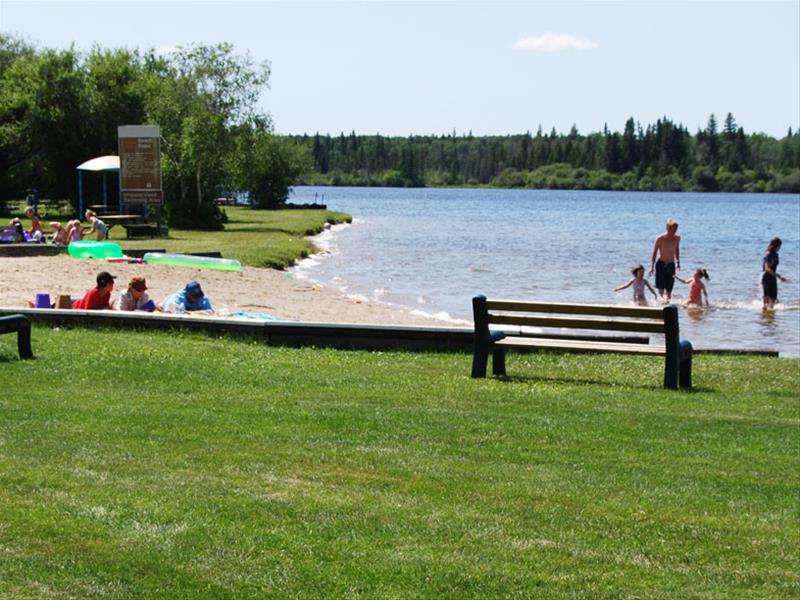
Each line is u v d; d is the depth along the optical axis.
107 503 7.87
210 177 54.44
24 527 7.32
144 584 6.47
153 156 45.97
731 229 83.81
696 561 7.13
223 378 13.30
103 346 15.29
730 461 9.79
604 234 70.94
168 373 13.43
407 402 12.13
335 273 36.78
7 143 67.31
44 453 9.19
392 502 8.15
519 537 7.47
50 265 29.42
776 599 6.52
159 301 24.22
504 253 49.94
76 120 64.88
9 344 15.00
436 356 15.91
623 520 7.91
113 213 62.06
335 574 6.70
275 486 8.46
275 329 16.67
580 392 13.16
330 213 87.31
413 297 30.58
